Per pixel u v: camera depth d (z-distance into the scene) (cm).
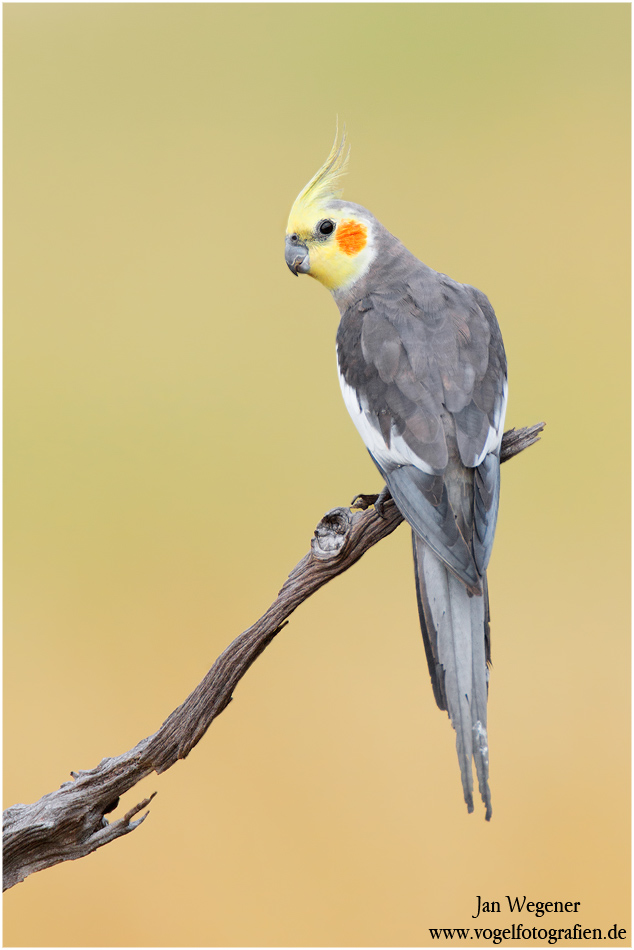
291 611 546
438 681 531
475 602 539
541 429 630
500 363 634
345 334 652
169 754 543
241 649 540
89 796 535
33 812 528
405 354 609
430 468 562
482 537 554
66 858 537
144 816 548
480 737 512
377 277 707
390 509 579
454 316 639
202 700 540
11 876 527
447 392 588
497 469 581
